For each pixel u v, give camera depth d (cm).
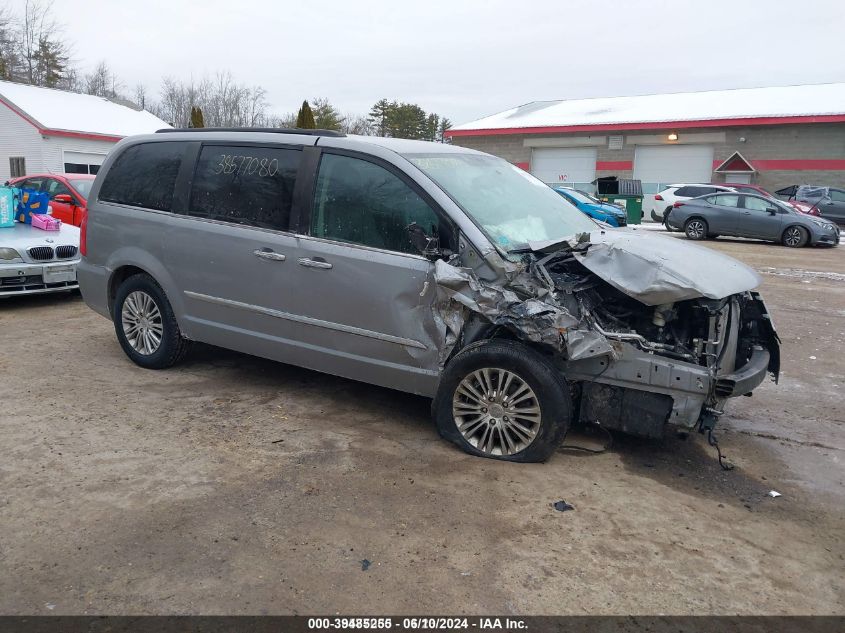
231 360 613
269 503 361
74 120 2808
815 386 602
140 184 564
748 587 305
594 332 389
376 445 440
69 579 293
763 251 1698
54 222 850
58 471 389
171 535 328
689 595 297
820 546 342
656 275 380
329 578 299
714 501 386
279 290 480
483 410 422
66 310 809
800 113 2795
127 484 377
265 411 494
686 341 406
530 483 394
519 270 399
